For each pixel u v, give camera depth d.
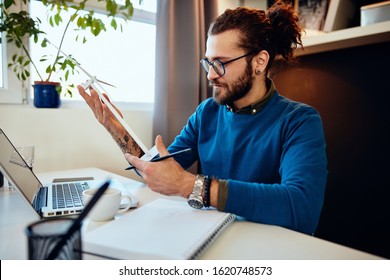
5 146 0.73
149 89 1.81
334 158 1.52
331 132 1.53
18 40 1.24
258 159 0.85
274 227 0.60
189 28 1.63
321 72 1.54
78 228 0.34
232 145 0.91
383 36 1.23
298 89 1.65
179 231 0.51
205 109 1.05
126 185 0.99
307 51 1.52
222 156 0.93
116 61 1.66
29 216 0.65
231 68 0.86
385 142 1.32
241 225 0.60
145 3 1.71
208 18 1.76
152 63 1.81
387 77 1.30
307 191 0.63
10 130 1.27
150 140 1.68
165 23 1.56
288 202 0.60
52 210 0.63
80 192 0.81
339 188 1.50
